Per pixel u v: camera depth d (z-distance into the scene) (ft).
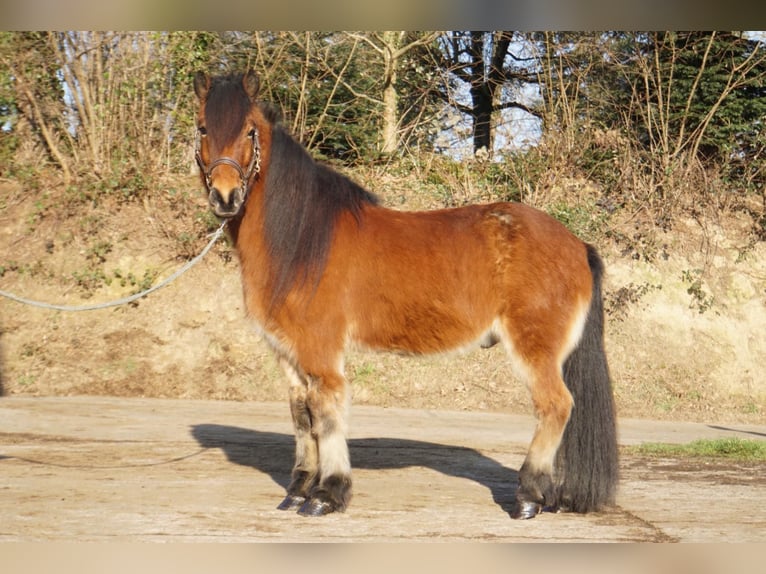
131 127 45.50
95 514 15.94
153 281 41.01
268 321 16.83
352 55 47.96
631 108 50.34
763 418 39.40
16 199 43.75
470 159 50.14
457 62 53.98
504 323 16.92
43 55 44.65
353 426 30.83
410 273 16.97
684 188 47.26
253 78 16.90
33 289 40.27
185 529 14.96
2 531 14.56
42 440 25.25
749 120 49.67
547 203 46.60
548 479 16.69
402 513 16.72
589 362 17.06
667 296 43.39
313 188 16.97
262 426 29.89
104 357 38.34
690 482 21.43
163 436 26.71
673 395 39.91
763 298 44.19
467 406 38.09
